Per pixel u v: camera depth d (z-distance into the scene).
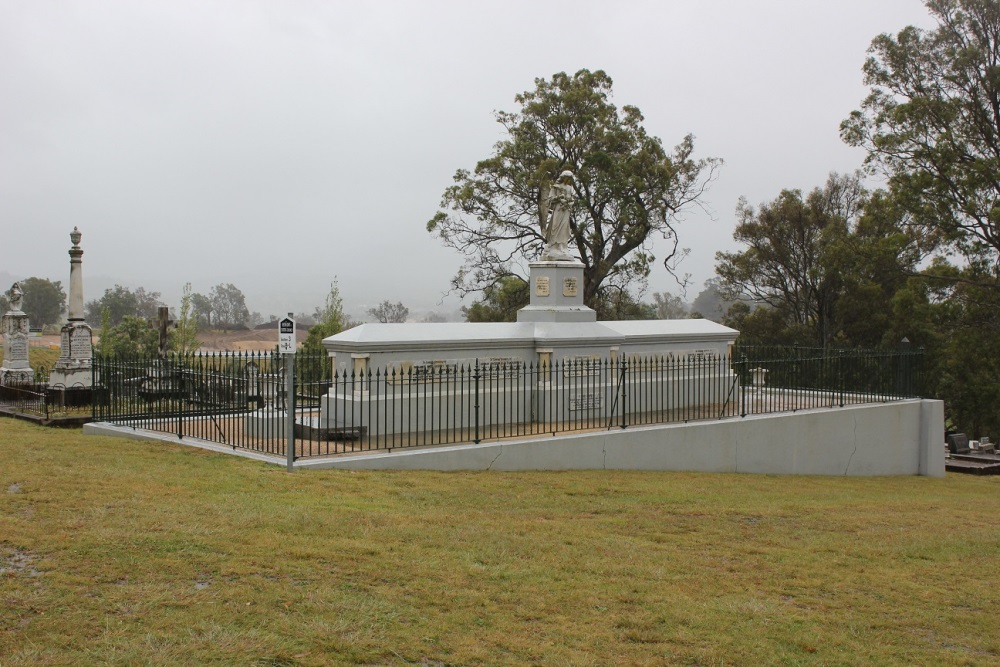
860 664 6.62
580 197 35.00
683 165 36.97
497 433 14.99
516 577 8.04
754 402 21.44
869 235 39.59
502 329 17.22
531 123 36.12
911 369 22.36
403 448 13.54
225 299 102.69
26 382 21.98
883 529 11.58
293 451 12.11
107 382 17.34
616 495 12.48
